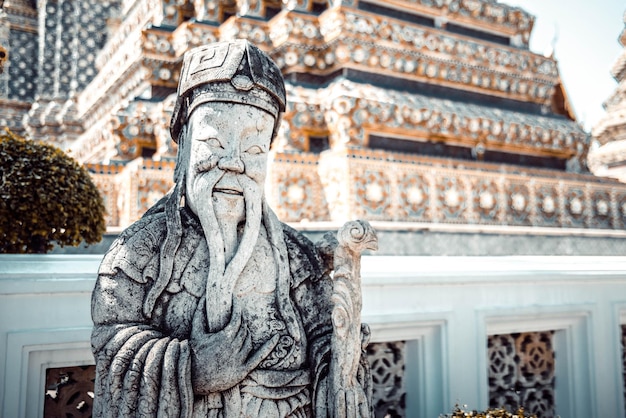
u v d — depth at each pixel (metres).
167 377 1.82
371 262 3.90
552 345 4.46
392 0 7.97
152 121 7.16
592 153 11.23
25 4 13.07
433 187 6.70
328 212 6.35
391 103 6.76
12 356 2.85
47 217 4.61
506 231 6.60
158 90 7.89
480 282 3.96
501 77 8.65
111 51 10.27
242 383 1.98
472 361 3.89
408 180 6.53
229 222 2.12
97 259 3.46
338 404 2.04
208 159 2.10
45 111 11.87
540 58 9.05
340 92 6.64
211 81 2.13
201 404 1.93
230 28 7.62
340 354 2.09
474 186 7.04
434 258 4.26
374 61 7.39
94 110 10.23
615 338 4.52
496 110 8.27
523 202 7.41
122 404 1.83
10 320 2.88
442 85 8.10
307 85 7.41
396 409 3.81
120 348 1.88
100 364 1.91
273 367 2.05
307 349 2.18
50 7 12.80
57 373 3.12
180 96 2.26
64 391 3.13
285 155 6.41
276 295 2.16
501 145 7.95
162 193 6.32
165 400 1.81
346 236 2.11
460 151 7.58
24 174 4.61
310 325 2.26
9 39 12.86
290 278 2.25
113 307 1.96
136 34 8.44
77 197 4.85
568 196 7.85
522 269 4.21
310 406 2.11
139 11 9.36
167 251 2.05
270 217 2.25
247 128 2.14
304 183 6.46
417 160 6.61
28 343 2.88
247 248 2.09
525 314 4.12
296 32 7.40
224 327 1.98
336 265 2.15
